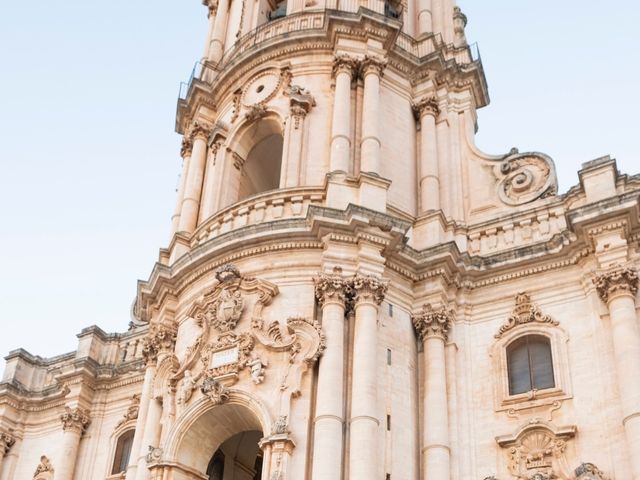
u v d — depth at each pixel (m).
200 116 33.62
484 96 33.16
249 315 24.81
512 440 22.92
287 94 30.62
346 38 30.69
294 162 28.56
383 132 29.53
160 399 25.77
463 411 24.14
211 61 36.16
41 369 36.84
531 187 27.98
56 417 34.72
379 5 32.88
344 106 29.06
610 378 22.61
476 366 24.98
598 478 21.08
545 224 26.52
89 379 33.91
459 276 26.14
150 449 24.27
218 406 23.83
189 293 27.33
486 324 25.56
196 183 31.89
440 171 29.55
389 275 25.56
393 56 31.44
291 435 22.12
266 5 37.25
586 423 22.41
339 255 24.77
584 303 24.39
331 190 26.52
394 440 22.94
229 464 28.20
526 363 24.45
